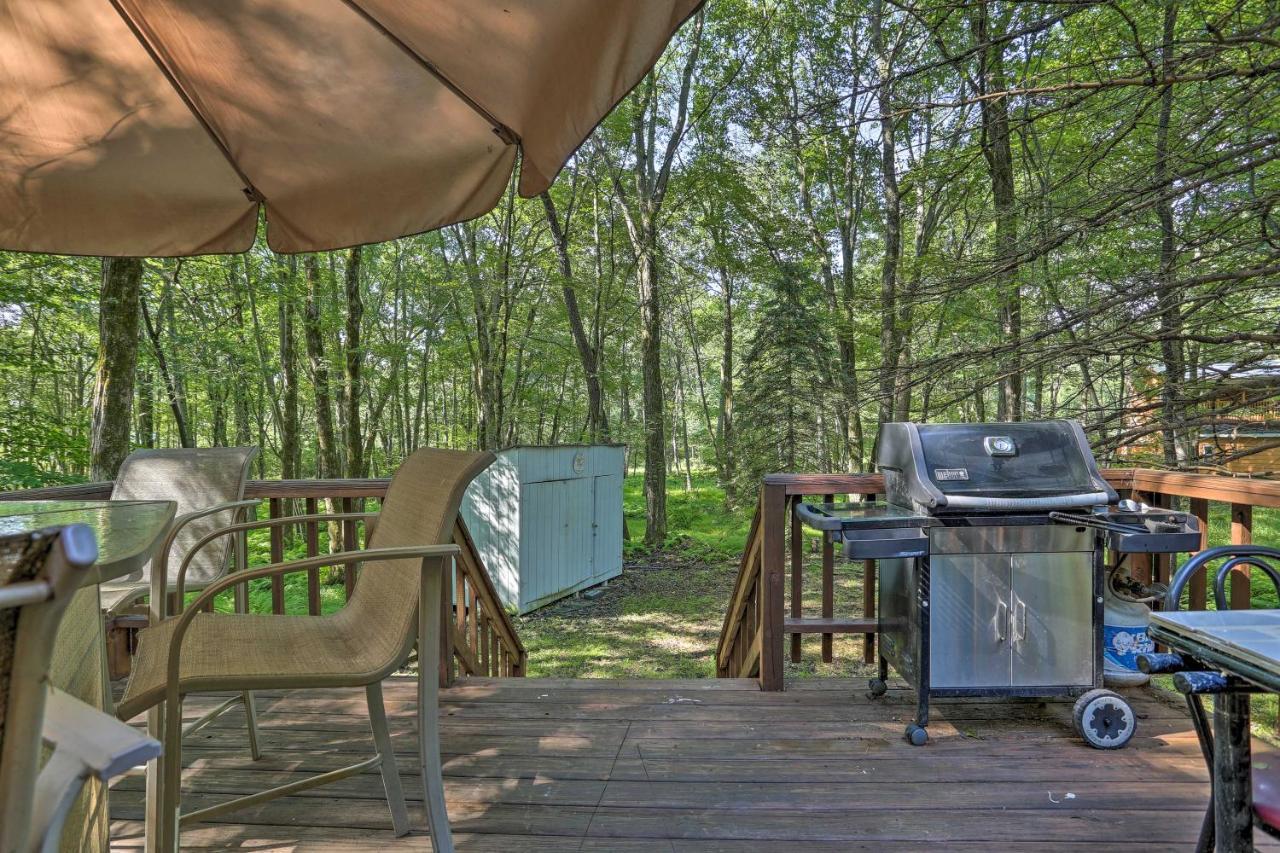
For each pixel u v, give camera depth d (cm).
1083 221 341
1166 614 110
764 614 269
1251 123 306
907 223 1226
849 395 604
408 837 173
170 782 122
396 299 1603
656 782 200
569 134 154
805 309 1292
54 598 38
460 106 181
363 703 258
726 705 254
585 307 1534
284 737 229
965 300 543
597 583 966
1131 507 238
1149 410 353
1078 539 222
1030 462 224
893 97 374
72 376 1129
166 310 1136
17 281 608
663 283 1502
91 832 99
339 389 1216
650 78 1212
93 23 168
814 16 977
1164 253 355
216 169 206
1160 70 292
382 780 186
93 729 45
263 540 1014
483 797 192
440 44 162
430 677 141
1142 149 363
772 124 421
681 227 1413
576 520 918
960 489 219
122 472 243
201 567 234
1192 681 99
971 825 177
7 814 38
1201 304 332
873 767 208
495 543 828
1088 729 217
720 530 1324
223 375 1206
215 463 245
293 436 1216
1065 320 367
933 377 412
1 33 170
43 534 38
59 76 179
